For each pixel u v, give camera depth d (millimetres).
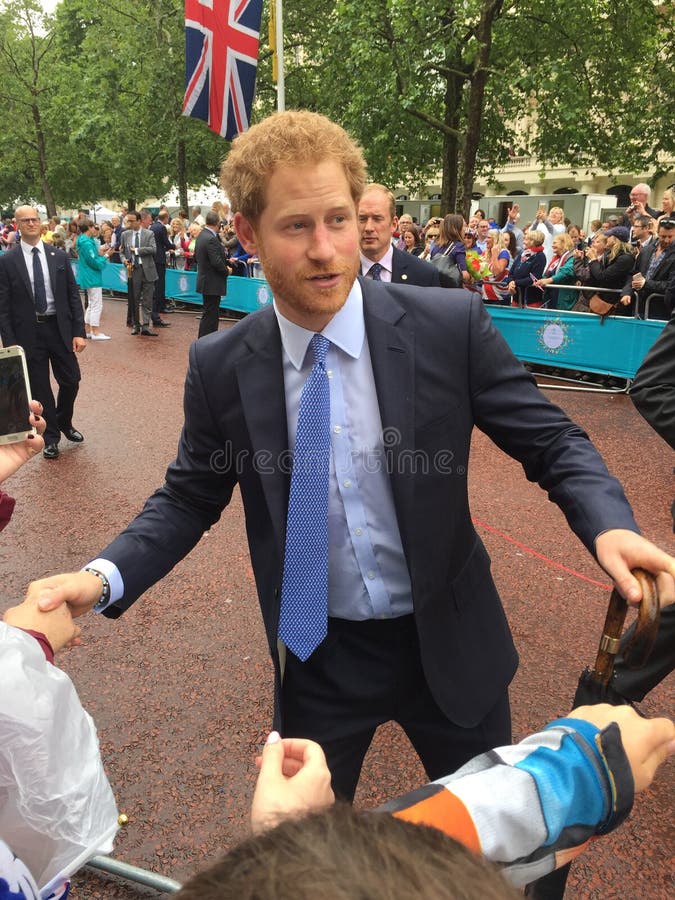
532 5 14883
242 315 13062
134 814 2244
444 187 17234
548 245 10547
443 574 1369
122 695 2824
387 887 416
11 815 820
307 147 1148
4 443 1632
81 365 9594
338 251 1200
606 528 1093
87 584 1285
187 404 1458
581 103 13734
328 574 1380
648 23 15281
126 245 11711
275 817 585
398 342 1317
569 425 1325
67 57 30828
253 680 2906
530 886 1460
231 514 4574
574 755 759
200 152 25016
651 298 6918
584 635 3164
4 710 789
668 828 2143
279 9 8195
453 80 15906
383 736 2602
